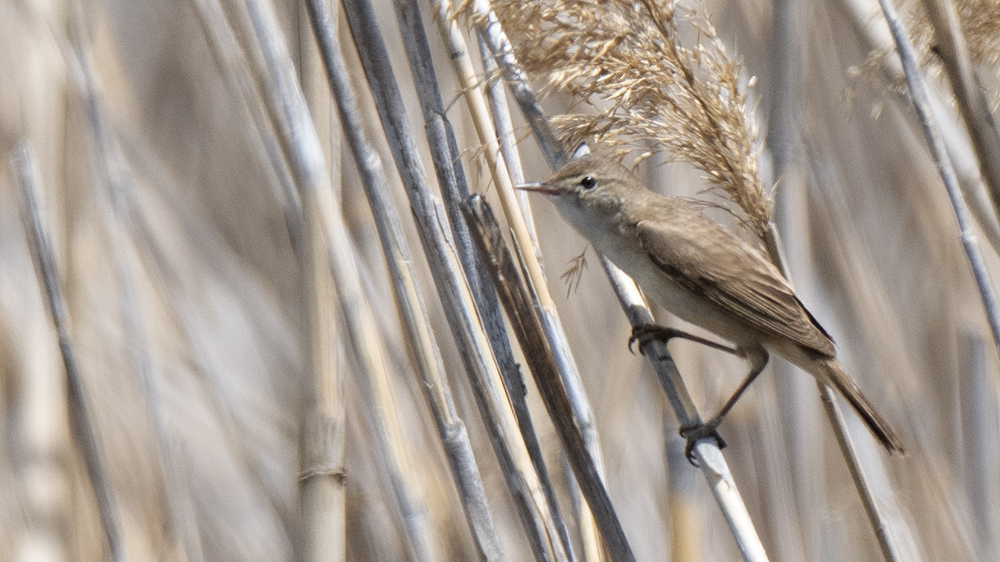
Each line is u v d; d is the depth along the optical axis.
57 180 7.25
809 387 7.89
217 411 7.84
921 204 9.47
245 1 5.13
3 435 7.12
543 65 5.89
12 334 7.42
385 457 5.20
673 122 6.01
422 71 5.50
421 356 5.21
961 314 9.09
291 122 5.08
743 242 7.27
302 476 5.00
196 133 9.46
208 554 7.75
